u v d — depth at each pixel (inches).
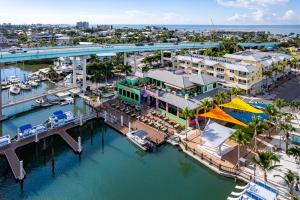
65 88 4539.9
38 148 2837.1
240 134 2349.9
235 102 3324.3
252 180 2162.9
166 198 2096.5
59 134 2974.9
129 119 3400.6
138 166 2541.8
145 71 4820.4
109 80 5428.2
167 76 3991.1
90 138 3090.6
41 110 3964.1
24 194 2151.8
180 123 3238.2
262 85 4694.9
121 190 2202.3
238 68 4478.3
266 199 1847.9
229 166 2353.6
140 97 3855.8
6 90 5093.5
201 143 2728.8
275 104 3186.5
